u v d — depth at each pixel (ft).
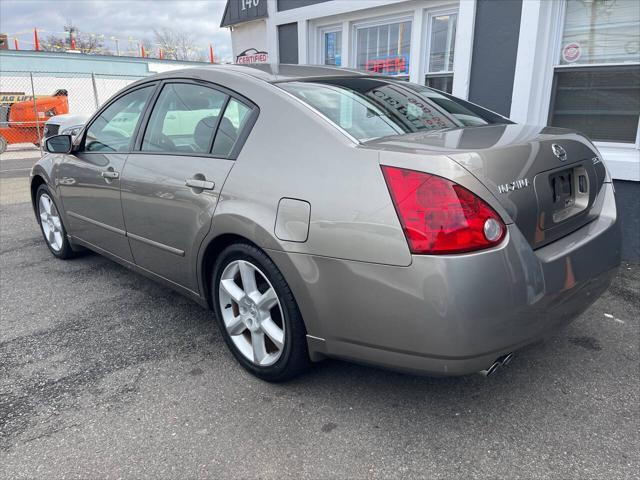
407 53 19.54
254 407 7.85
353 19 20.51
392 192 6.30
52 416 7.72
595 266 7.57
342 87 8.92
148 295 12.36
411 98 9.34
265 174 7.65
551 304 6.74
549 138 7.64
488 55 16.21
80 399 8.14
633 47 14.17
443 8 17.93
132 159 10.43
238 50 26.35
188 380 8.63
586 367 8.86
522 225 6.59
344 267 6.66
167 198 9.32
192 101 9.51
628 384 8.34
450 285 5.97
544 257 6.78
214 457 6.80
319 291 6.98
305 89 8.46
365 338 6.77
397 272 6.24
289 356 7.79
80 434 7.29
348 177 6.71
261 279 8.20
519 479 6.36
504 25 15.65
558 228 7.35
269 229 7.37
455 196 6.01
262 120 8.07
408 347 6.43
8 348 9.82
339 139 7.08
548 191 7.11
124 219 10.82
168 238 9.60
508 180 6.51
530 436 7.13
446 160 6.17
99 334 10.36
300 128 7.54
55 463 6.73
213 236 8.39
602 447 6.89
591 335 9.98
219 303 8.91
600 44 14.61
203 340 10.06
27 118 50.62
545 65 15.43
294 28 22.62
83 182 12.06
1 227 19.52
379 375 8.66
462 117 9.19
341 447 6.96
